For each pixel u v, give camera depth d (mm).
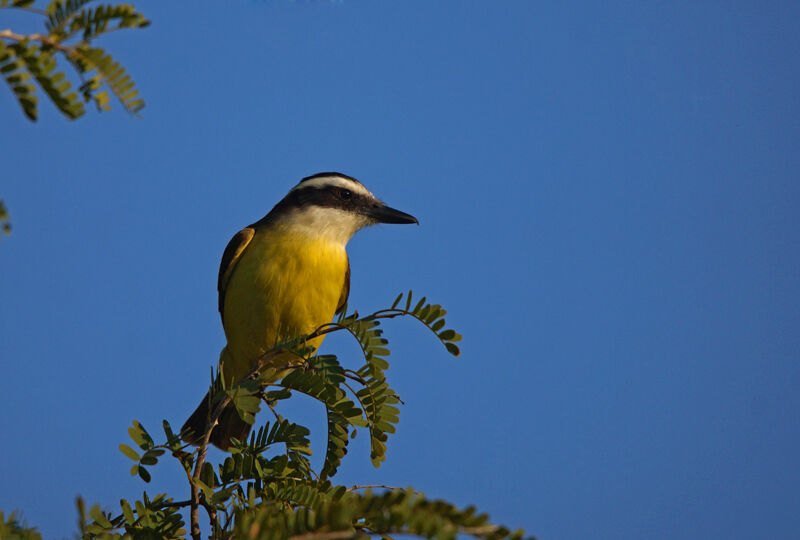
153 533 6594
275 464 7234
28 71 3812
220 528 6668
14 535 4629
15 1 3824
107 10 3926
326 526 4230
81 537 4820
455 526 4074
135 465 6297
